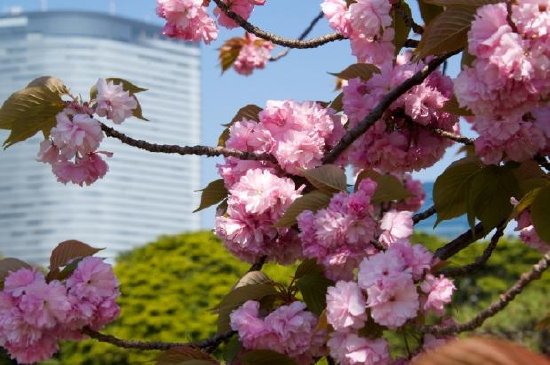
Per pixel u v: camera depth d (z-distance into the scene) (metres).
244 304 1.89
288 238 1.95
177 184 81.38
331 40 2.05
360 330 1.76
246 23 2.06
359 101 1.99
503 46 1.66
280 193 1.92
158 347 1.93
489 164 1.88
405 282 1.73
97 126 1.92
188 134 84.38
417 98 1.98
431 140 2.01
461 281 4.83
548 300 4.64
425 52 1.78
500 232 1.86
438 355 0.79
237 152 1.96
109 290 1.93
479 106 1.69
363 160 2.01
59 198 75.44
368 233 1.83
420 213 2.06
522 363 0.78
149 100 83.81
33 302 1.88
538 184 1.87
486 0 1.73
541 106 1.78
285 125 1.99
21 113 1.95
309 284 1.88
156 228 79.38
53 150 1.97
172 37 2.11
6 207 74.19
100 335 1.93
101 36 85.25
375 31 1.96
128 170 78.75
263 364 1.87
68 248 1.96
